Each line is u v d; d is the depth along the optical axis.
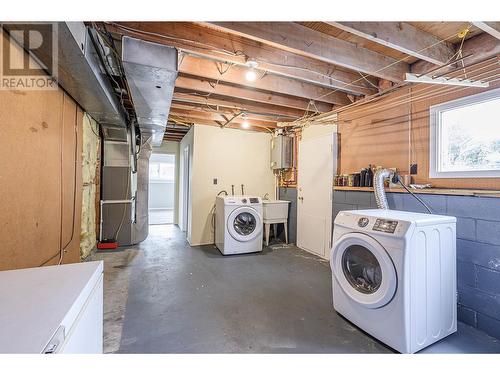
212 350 1.63
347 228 1.96
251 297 2.41
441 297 1.75
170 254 3.83
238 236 3.82
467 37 1.99
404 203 2.50
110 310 2.14
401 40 1.79
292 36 1.84
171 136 6.08
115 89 2.90
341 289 2.01
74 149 2.71
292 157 4.63
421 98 2.41
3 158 1.42
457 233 2.06
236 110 3.77
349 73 2.64
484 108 2.01
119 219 4.23
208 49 1.99
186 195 5.34
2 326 0.62
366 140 3.09
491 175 1.92
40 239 1.89
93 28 1.66
